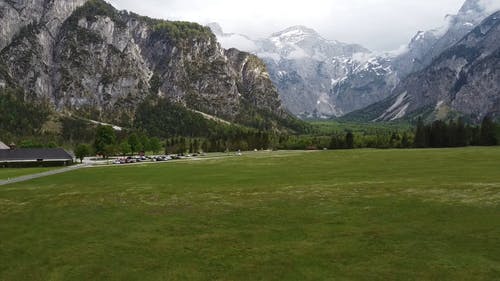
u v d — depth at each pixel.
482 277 29.72
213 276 32.22
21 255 38.56
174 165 142.00
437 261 32.84
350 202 54.62
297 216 49.00
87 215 53.69
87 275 33.38
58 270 34.59
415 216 46.00
